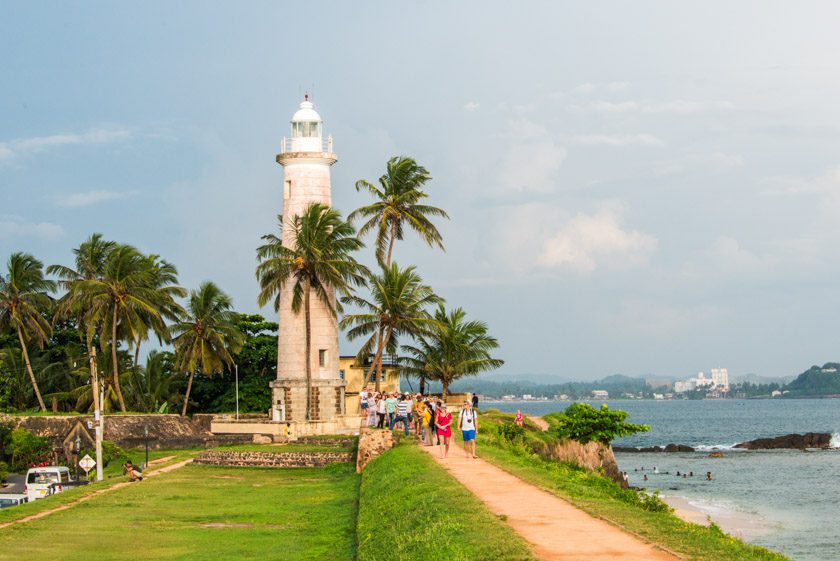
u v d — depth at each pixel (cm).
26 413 9219
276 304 8888
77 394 10044
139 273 9425
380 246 8969
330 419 8331
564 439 7312
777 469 10000
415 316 8638
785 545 5316
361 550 3048
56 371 10544
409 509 3192
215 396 10981
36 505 4866
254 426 8475
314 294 8575
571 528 2519
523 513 2778
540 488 3338
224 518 4450
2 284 9694
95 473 7156
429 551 2461
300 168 8700
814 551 5125
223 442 8656
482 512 2767
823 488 8181
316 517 4350
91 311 9338
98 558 3528
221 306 10112
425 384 10350
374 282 8538
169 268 10488
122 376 10238
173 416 9412
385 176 9069
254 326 10950
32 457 8162
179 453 8662
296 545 3694
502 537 2372
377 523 3350
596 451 6981
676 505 7050
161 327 9606
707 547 2258
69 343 10862
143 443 8950
